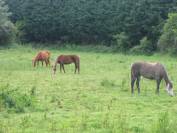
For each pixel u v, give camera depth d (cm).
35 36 8169
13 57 5191
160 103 2191
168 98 2334
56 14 7950
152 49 6600
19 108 1950
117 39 7169
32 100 2084
